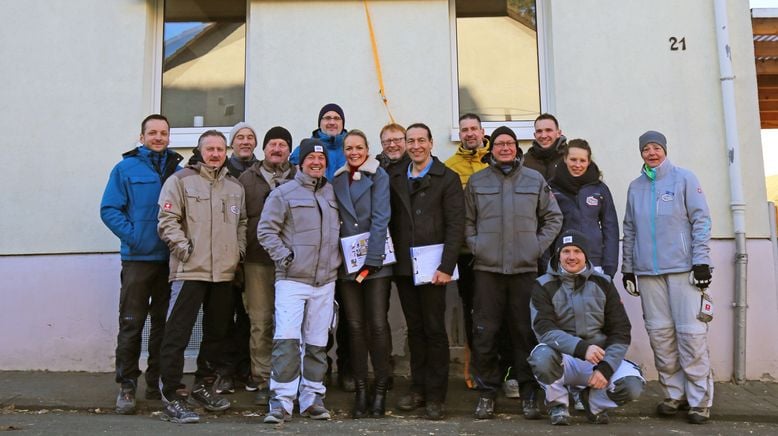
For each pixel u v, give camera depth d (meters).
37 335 5.43
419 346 4.37
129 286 4.25
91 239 5.50
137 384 4.80
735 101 5.39
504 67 5.86
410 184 4.29
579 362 4.06
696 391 4.18
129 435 3.67
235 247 4.22
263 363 4.49
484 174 4.36
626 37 5.51
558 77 5.52
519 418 4.22
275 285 4.21
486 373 4.25
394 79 5.62
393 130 4.43
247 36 5.92
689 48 5.46
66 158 5.59
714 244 5.27
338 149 4.78
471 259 4.72
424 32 5.65
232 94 5.95
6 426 3.88
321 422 4.03
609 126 5.46
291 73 5.65
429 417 4.17
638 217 4.43
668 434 3.86
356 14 5.68
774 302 5.19
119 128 5.61
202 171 4.17
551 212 4.30
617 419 4.25
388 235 4.19
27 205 5.55
